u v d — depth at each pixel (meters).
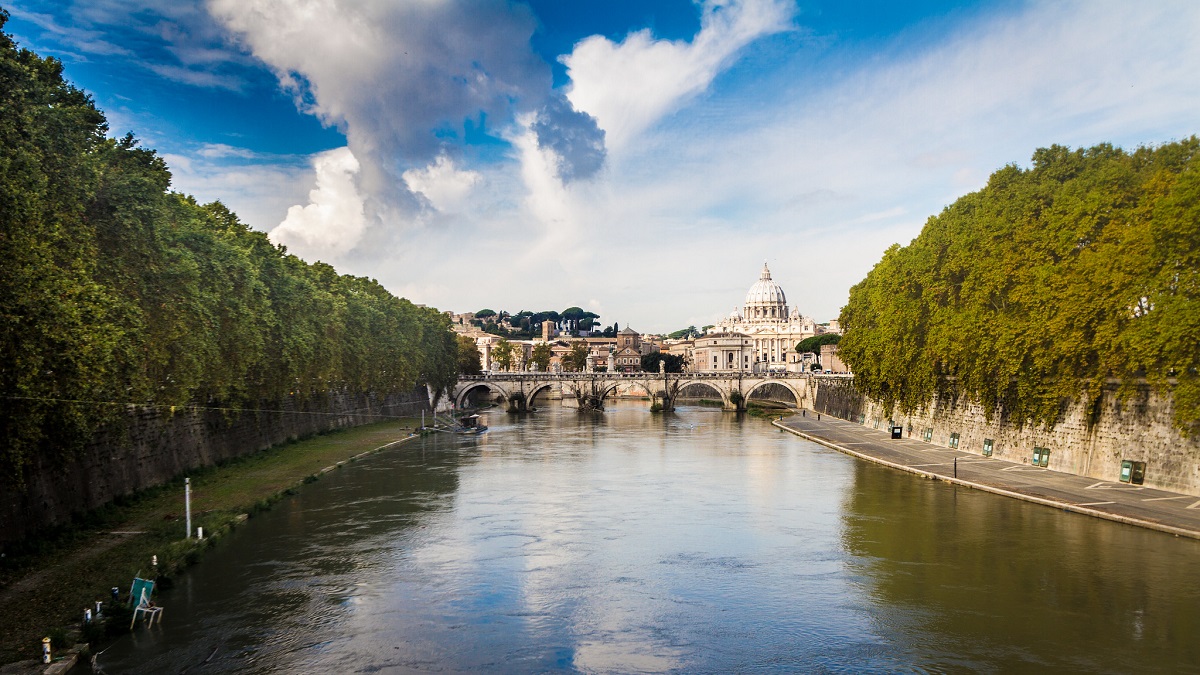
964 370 82.06
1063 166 79.69
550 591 44.16
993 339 74.06
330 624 38.94
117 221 48.16
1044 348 67.12
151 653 35.00
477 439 122.44
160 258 53.38
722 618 40.09
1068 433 72.69
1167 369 54.25
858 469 85.44
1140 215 61.22
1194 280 52.66
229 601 41.78
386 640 37.12
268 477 75.25
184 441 70.50
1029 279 70.81
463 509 64.94
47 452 43.25
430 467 89.00
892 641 36.81
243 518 58.41
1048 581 43.88
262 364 77.38
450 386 184.50
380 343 125.75
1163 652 34.75
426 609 41.22
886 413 110.12
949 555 49.47
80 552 45.03
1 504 42.16
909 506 63.91
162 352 54.19
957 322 81.44
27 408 36.53
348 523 59.47
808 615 40.31
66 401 39.28
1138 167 71.31
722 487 75.56
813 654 35.66
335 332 102.94
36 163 37.12
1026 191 79.44
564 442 117.94
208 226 73.06
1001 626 38.16
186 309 56.03
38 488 46.12
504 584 45.28
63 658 32.00
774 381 190.75
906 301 96.75
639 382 193.50
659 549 52.50
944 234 92.38
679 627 38.97
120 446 54.62
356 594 43.31
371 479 79.94
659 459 96.81
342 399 125.00
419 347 147.88
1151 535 51.50
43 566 42.19
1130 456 64.75
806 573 47.03
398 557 50.28
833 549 51.91
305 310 91.56
